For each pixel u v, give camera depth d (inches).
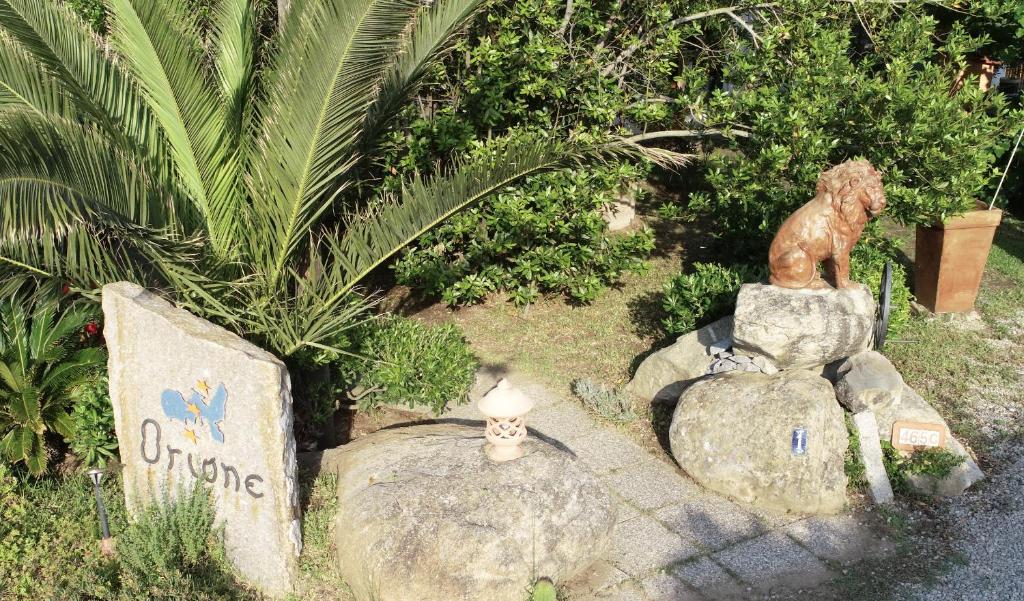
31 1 169.9
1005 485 199.9
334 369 210.4
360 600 166.4
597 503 175.8
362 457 188.1
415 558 162.6
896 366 244.7
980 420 222.5
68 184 156.6
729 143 278.2
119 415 173.0
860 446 199.8
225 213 186.5
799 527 187.6
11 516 179.0
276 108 171.6
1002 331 264.2
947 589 172.2
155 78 175.3
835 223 205.5
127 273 177.0
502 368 246.8
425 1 178.1
